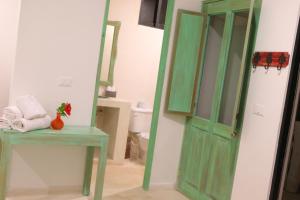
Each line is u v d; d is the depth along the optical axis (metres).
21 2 3.18
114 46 5.21
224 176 3.51
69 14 3.40
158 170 4.12
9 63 3.80
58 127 3.24
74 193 3.67
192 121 4.07
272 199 3.03
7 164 2.94
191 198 3.95
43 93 3.39
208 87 3.96
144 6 5.25
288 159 3.01
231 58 3.67
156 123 4.02
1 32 3.74
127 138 5.51
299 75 2.92
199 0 4.09
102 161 3.31
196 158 3.94
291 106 2.96
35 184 3.49
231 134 3.31
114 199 3.66
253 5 3.16
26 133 2.96
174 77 3.93
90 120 3.64
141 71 5.60
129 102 4.99
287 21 2.98
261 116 3.14
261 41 3.23
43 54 3.34
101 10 3.54
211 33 4.00
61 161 3.58
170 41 3.97
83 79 3.55
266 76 3.13
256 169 3.15
